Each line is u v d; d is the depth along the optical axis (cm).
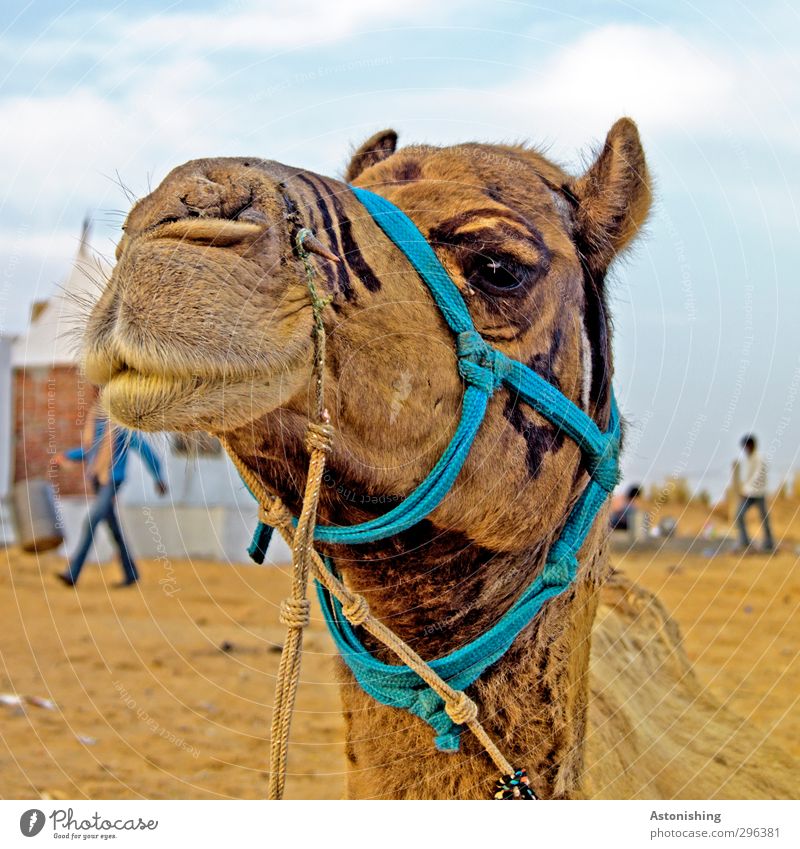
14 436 1655
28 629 1054
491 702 316
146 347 234
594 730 395
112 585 1381
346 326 270
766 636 1100
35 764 644
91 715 760
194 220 244
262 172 262
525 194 333
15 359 1570
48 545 1365
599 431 338
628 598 540
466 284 302
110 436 303
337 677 328
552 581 325
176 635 1052
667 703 503
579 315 337
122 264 247
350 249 278
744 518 1730
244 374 241
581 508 335
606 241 350
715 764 471
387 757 314
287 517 276
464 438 291
